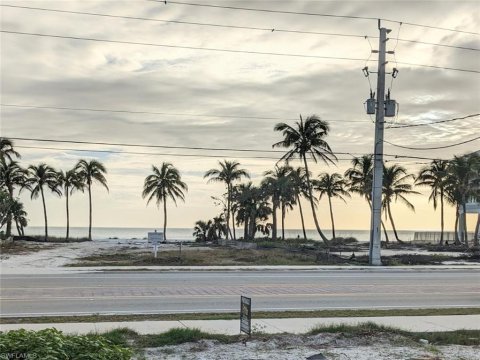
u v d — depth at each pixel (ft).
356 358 26.45
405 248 186.19
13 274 75.51
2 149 204.13
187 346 28.30
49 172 238.07
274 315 40.60
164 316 39.60
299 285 64.23
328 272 88.63
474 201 230.27
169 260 100.22
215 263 98.37
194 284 63.82
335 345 29.37
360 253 147.13
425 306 48.32
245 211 233.55
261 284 64.75
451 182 204.44
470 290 62.13
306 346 29.01
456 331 34.53
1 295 51.60
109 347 17.76
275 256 115.65
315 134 167.63
